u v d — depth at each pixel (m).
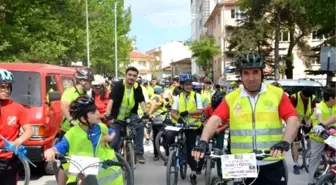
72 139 4.21
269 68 41.22
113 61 50.03
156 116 11.06
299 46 41.19
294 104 9.16
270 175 3.85
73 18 24.84
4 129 4.59
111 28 47.16
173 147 7.59
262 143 3.79
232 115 3.89
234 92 3.92
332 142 5.78
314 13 18.78
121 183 4.41
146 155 11.94
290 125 3.74
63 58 32.06
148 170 9.70
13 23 19.42
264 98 3.82
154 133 11.14
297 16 37.16
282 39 48.81
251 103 3.83
